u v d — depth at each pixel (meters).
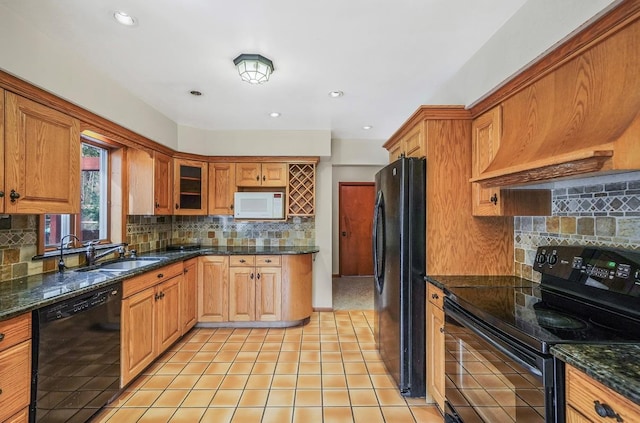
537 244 1.92
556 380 1.01
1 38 1.50
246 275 3.42
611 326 1.19
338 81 2.39
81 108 2.05
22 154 1.65
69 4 1.50
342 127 3.65
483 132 1.98
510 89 1.70
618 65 1.11
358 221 6.28
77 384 1.72
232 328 3.45
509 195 1.80
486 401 1.37
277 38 1.80
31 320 1.45
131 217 3.13
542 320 1.25
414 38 1.81
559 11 1.29
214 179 3.73
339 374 2.46
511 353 1.18
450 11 1.56
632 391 0.74
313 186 3.82
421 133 2.17
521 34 1.52
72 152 2.00
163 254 3.16
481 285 1.84
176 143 3.43
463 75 2.14
